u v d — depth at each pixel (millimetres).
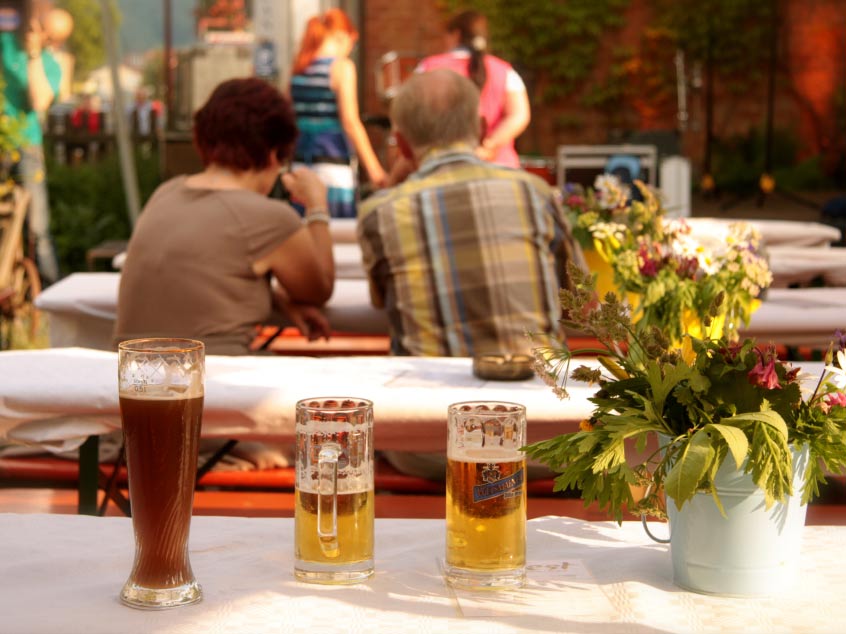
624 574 1225
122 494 2234
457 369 2094
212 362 2119
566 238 2662
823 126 13008
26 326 5871
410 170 3590
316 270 2771
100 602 1122
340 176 5332
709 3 12578
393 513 2162
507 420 1166
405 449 1888
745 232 2125
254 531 1349
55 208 8195
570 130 12742
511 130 4629
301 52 5273
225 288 2613
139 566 1119
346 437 1169
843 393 1172
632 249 2541
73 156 9297
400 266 2572
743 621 1093
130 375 1087
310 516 1174
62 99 9484
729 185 12898
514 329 2531
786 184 13008
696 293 2059
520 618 1093
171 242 2609
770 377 1125
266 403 1845
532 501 2234
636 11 12602
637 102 12695
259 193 2816
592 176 7305
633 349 1211
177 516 1106
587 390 1894
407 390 1882
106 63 10039
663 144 7797
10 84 6621
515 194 2590
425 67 4605
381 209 2611
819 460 1299
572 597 1151
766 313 2795
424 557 1267
